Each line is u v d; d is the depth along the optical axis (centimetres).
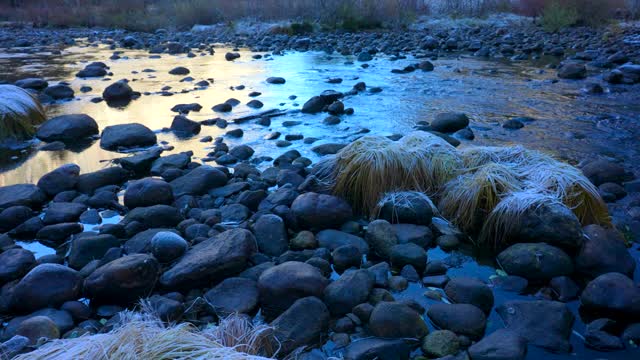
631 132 711
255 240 421
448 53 1398
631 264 387
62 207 498
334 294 348
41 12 2409
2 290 377
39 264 404
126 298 362
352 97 917
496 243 427
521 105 855
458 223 457
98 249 419
